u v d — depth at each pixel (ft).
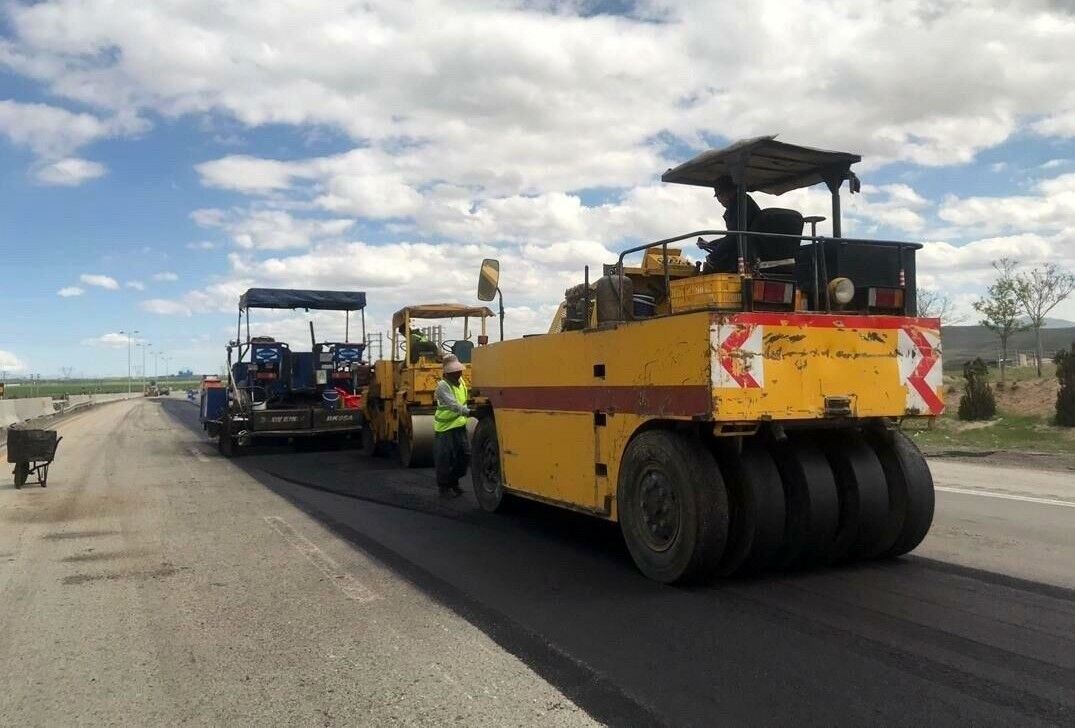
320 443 59.88
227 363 59.72
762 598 17.56
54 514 30.83
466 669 13.87
